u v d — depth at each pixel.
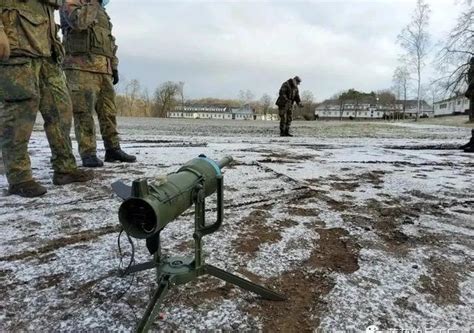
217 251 2.51
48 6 3.78
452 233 2.94
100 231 2.84
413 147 9.59
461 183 4.77
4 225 2.94
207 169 1.90
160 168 5.41
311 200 3.86
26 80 3.54
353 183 4.73
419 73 47.12
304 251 2.56
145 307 1.83
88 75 5.22
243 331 1.66
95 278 2.11
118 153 6.01
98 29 5.21
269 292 1.90
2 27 3.23
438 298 1.96
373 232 2.95
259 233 2.87
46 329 1.66
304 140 11.90
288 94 14.26
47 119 4.18
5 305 1.84
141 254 2.42
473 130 8.76
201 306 1.85
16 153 3.69
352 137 13.84
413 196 4.08
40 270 2.20
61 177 4.32
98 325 1.68
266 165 6.05
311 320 1.76
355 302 1.91
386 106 83.00
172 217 1.55
